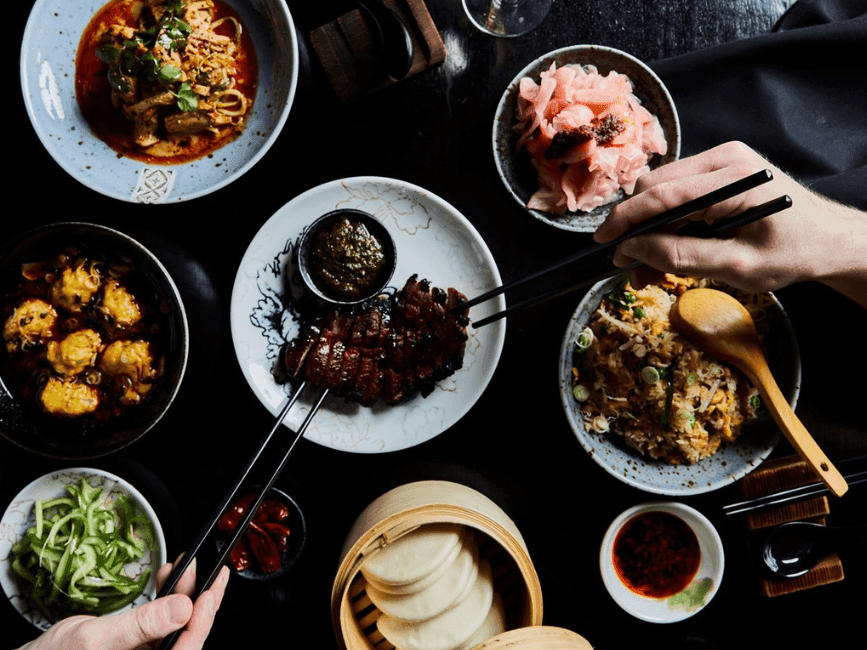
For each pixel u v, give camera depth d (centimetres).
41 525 76
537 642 71
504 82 82
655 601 80
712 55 81
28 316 75
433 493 74
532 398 83
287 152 80
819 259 66
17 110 77
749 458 79
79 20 75
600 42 83
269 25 77
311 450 81
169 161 77
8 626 80
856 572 85
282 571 78
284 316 79
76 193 79
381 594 76
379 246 76
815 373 85
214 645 81
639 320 78
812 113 82
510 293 82
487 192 82
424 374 76
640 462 80
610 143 77
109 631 62
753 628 85
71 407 74
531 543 83
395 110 81
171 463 80
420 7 77
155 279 74
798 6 82
